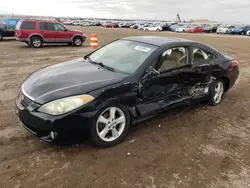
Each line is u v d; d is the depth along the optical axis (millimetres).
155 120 4312
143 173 2906
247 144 3689
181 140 3695
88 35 26422
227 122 4402
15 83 6316
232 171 3029
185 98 4355
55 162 3021
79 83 3254
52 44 17000
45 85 3258
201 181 2818
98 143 3283
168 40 4293
